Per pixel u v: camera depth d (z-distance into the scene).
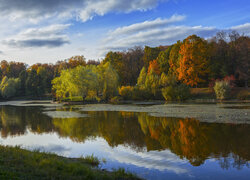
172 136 17.03
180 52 60.84
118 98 67.56
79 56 113.38
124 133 18.75
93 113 33.88
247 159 11.20
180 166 10.46
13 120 28.95
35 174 7.45
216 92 50.72
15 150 10.76
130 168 10.16
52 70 136.12
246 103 40.09
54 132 20.06
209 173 9.55
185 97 54.09
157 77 63.28
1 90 98.19
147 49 86.69
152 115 29.00
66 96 82.69
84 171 8.23
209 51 60.19
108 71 67.81
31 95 106.31
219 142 14.50
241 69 56.09
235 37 62.28
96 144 15.30
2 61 138.50
